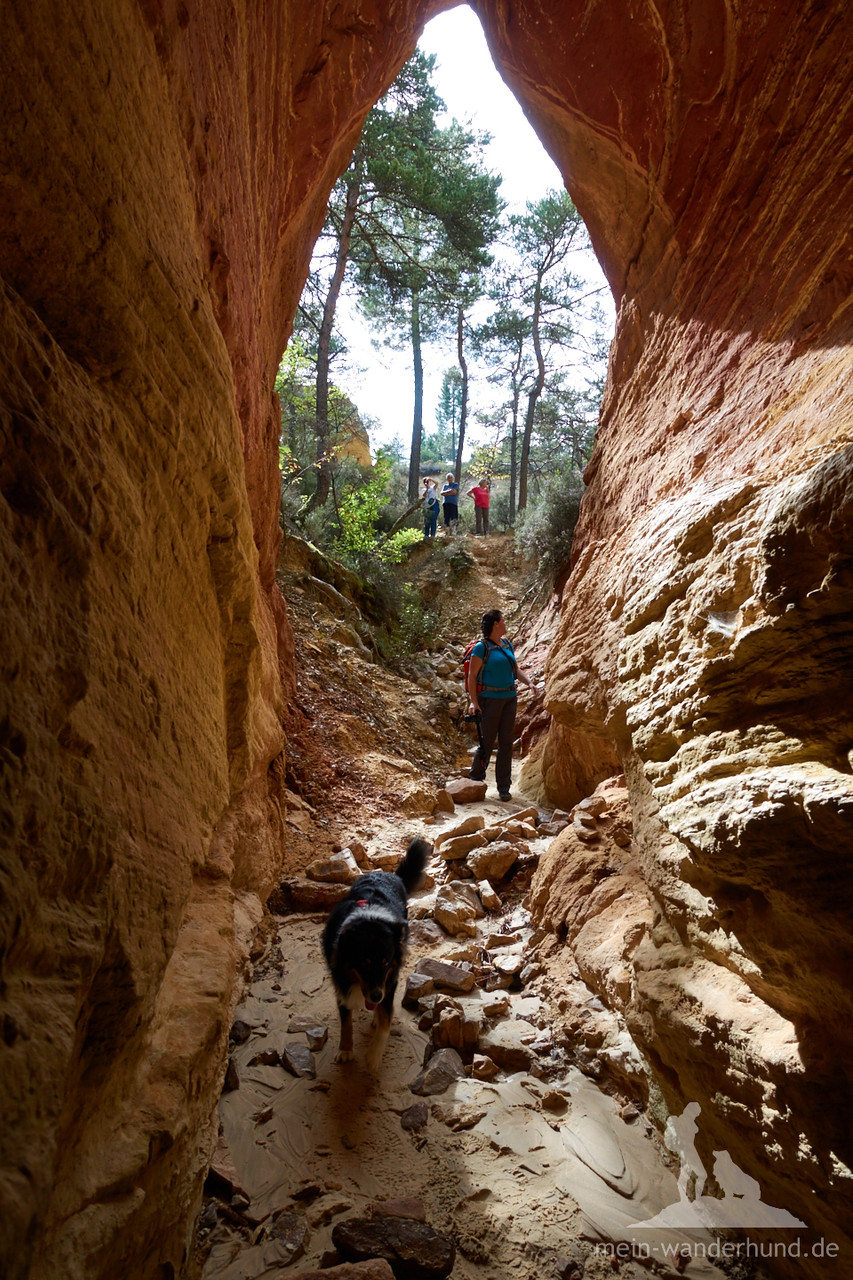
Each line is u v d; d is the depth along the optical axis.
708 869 2.21
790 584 1.87
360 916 3.65
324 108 5.02
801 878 1.81
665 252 5.10
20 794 1.13
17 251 1.52
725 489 2.82
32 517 1.27
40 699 1.22
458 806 7.41
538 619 12.69
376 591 13.30
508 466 34.97
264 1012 3.82
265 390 5.28
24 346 1.37
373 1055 3.40
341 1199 2.62
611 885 4.21
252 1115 3.05
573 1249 2.45
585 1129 3.03
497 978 4.27
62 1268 1.19
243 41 3.41
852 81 3.54
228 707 3.43
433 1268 2.28
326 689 8.47
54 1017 1.12
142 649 1.85
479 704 7.91
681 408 4.23
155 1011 1.91
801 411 2.78
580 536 5.69
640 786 3.32
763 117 4.16
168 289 2.04
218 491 2.61
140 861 1.65
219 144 3.02
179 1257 1.84
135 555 1.80
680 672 2.67
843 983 1.81
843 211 3.27
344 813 6.57
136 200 1.92
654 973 2.82
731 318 4.04
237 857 3.84
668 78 4.75
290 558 11.69
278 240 5.14
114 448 1.73
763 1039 2.11
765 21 4.14
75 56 1.62
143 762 1.79
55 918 1.22
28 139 1.46
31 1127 0.99
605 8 4.86
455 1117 3.07
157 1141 1.59
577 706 4.18
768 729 2.10
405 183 17.39
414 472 29.45
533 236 25.39
